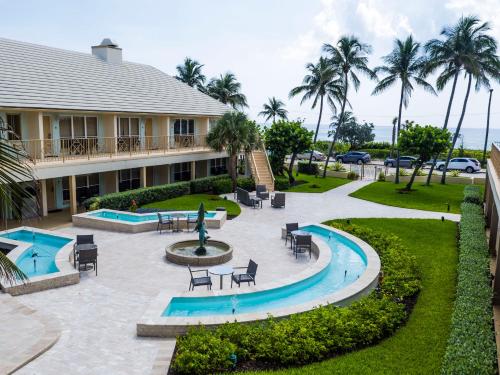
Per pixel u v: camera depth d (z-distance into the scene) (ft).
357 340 30.30
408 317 35.22
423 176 126.00
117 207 77.05
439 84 115.03
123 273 46.47
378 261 47.75
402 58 118.62
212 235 62.90
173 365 27.45
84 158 76.18
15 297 39.24
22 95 69.31
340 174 135.95
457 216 79.61
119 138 90.02
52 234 58.34
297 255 54.29
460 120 119.75
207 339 28.96
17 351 29.12
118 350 30.09
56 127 77.82
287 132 112.78
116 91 91.30
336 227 65.46
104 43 101.45
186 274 46.57
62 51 92.38
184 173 113.19
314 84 137.18
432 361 27.78
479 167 152.35
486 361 23.98
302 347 28.45
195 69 182.19
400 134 105.91
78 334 32.45
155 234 62.64
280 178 117.70
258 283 44.57
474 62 105.70
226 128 95.35
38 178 65.26
